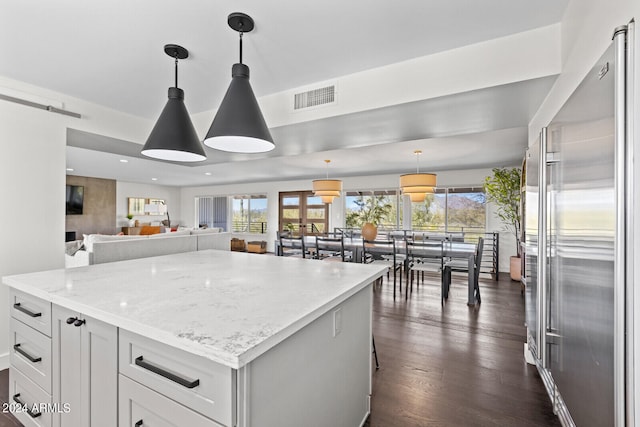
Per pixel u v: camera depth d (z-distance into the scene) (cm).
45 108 239
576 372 116
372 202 792
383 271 179
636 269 82
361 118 237
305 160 563
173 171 722
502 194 545
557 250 138
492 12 156
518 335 294
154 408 96
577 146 114
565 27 156
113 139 289
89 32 170
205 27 166
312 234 894
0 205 221
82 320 116
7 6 148
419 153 494
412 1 147
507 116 234
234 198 1036
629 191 83
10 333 153
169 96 187
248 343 81
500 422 170
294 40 179
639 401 82
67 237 803
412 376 218
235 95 156
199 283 145
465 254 400
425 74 198
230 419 80
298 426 107
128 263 201
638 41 81
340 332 138
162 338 88
